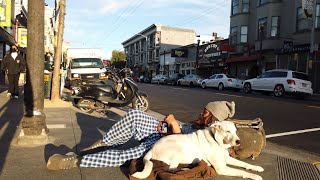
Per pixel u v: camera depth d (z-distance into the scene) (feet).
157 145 15.61
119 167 16.98
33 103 21.08
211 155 16.01
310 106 52.47
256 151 19.40
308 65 98.48
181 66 204.54
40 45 20.97
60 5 45.16
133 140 22.71
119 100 39.19
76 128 27.25
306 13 91.71
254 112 44.45
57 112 36.27
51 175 15.81
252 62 125.39
